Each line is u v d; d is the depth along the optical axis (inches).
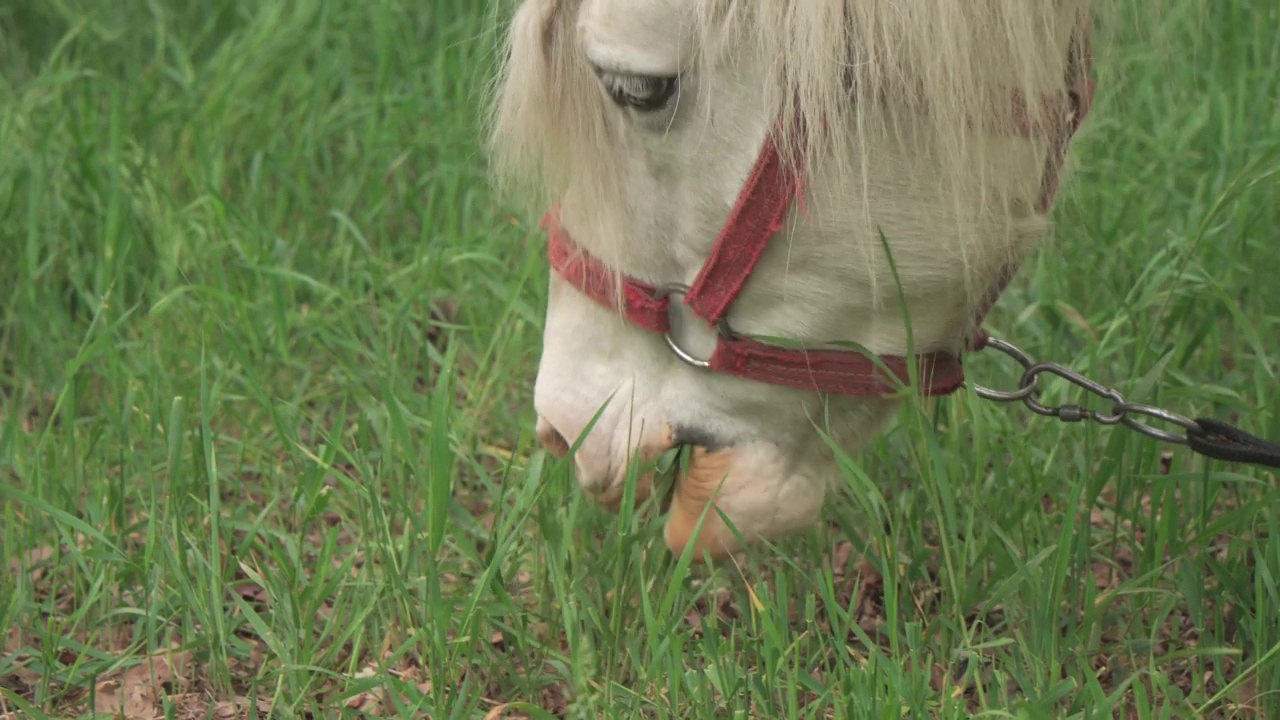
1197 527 121.5
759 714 105.3
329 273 174.7
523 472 128.2
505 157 97.6
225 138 192.7
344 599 119.6
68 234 177.9
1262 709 108.7
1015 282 157.4
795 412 97.0
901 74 82.3
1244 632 114.0
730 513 98.6
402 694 108.0
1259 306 155.4
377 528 116.6
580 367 99.1
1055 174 90.7
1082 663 102.1
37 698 112.2
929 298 92.0
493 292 164.7
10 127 186.1
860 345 93.5
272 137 192.5
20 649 116.4
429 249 173.0
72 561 126.7
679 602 117.0
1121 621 119.3
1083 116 91.4
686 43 85.0
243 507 135.9
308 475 129.6
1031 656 107.3
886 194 87.0
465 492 142.0
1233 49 190.9
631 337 97.3
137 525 128.2
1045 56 84.4
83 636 123.1
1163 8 105.3
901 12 81.5
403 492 128.3
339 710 109.1
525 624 115.0
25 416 156.5
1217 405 142.1
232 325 160.4
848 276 90.3
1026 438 128.0
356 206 189.9
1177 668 115.6
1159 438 104.3
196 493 133.6
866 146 85.6
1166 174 174.9
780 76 84.0
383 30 203.3
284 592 117.0
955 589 109.0
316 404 160.2
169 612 121.0
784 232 89.0
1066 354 155.9
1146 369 143.6
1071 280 162.4
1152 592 116.8
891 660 104.3
